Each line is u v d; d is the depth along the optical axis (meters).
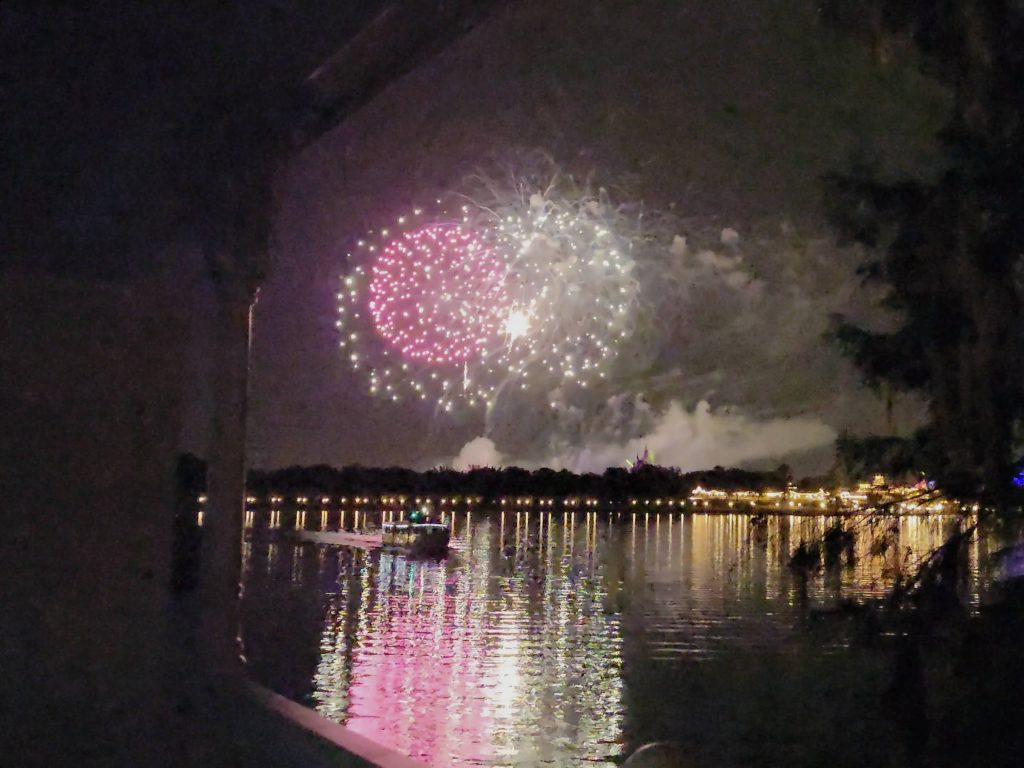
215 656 7.01
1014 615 6.85
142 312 7.09
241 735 5.85
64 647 6.58
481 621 26.94
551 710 16.16
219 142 6.51
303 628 25.22
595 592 33.66
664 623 25.34
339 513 88.56
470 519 93.81
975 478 7.09
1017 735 6.74
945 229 7.10
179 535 7.13
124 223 6.75
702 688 16.83
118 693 6.61
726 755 12.51
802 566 7.41
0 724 6.01
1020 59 6.80
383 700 17.05
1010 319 7.05
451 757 13.42
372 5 5.25
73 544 6.73
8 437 6.64
